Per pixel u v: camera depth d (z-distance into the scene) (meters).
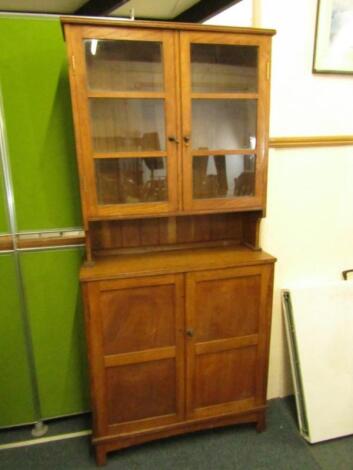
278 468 1.51
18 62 1.43
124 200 1.42
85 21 1.18
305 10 1.54
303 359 1.71
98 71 1.30
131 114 1.35
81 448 1.63
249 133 1.47
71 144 1.54
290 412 1.84
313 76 1.61
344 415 1.71
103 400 1.47
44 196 1.57
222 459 1.56
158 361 1.49
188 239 1.71
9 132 1.48
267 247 1.75
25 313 1.65
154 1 2.45
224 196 1.49
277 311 1.83
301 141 1.64
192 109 1.39
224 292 1.49
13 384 1.71
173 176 1.39
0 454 1.61
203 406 1.60
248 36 1.33
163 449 1.62
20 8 2.51
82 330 1.72
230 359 1.58
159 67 1.32
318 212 1.77
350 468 1.51
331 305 1.77
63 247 1.62
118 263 1.49
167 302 1.43
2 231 1.56
